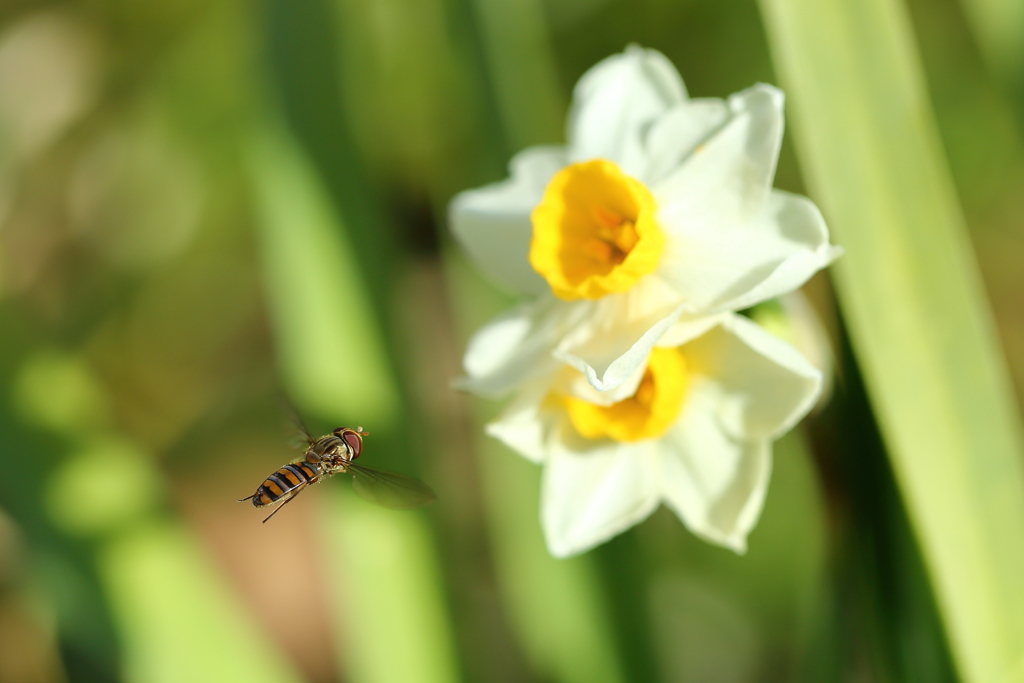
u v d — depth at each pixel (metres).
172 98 0.45
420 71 0.40
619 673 0.33
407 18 0.40
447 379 0.40
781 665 0.37
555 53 0.44
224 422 0.44
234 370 0.46
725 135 0.30
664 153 0.30
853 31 0.29
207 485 0.43
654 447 0.30
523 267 0.31
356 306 0.33
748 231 0.30
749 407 0.30
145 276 0.46
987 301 0.41
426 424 0.34
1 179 0.43
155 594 0.32
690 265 0.30
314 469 0.32
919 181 0.29
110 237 0.46
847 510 0.30
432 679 0.32
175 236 0.46
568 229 0.31
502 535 0.34
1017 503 0.29
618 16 0.43
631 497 0.30
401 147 0.39
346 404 0.33
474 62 0.34
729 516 0.30
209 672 0.32
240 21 0.41
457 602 0.33
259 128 0.34
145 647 0.32
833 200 0.29
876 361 0.29
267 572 0.43
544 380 0.30
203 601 0.33
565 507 0.30
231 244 0.46
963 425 0.29
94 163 0.45
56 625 0.32
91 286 0.45
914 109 0.29
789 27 0.29
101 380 0.45
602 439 0.30
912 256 0.29
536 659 0.33
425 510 0.33
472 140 0.34
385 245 0.34
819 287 0.33
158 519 0.33
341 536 0.33
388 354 0.33
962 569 0.29
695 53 0.42
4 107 0.43
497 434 0.30
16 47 0.44
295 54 0.34
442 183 0.38
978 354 0.29
